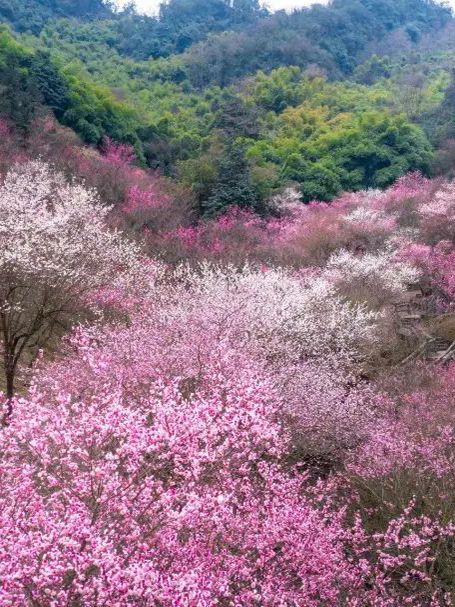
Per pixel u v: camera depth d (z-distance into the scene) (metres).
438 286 20.03
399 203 31.55
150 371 7.77
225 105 42.38
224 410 4.81
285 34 76.06
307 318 12.74
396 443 8.13
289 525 5.39
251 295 12.50
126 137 36.69
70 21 79.38
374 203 32.53
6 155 22.41
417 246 23.08
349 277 19.31
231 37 75.06
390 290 19.19
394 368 13.41
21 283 9.41
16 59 33.97
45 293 9.49
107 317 11.48
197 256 19.03
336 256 22.23
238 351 8.83
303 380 9.41
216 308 10.74
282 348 10.55
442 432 8.31
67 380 7.48
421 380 12.18
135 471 4.00
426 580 6.34
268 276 15.20
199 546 4.22
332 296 16.41
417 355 14.59
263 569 5.10
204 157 32.38
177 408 4.14
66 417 4.00
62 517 3.73
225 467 4.73
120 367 7.53
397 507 7.29
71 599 3.21
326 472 8.85
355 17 91.25
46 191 15.53
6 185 14.74
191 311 10.82
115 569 3.12
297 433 8.72
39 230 10.02
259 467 5.96
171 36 80.19
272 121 50.38
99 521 3.57
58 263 10.00
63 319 11.30
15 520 3.48
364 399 10.48
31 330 9.41
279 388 8.55
